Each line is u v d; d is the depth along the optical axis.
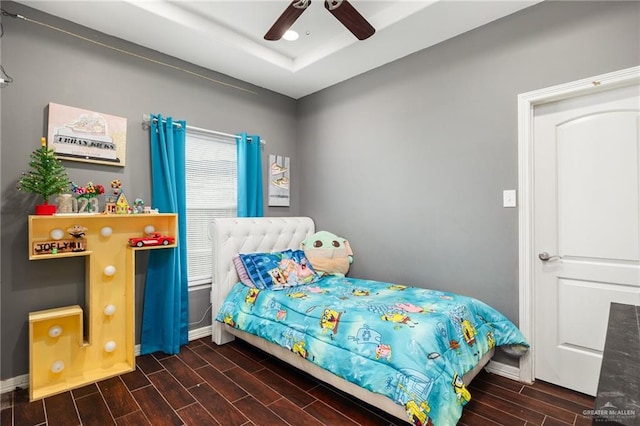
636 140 1.92
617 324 1.16
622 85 1.94
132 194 2.71
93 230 2.41
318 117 3.80
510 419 1.82
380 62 3.07
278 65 3.15
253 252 3.17
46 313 2.19
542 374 2.25
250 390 2.15
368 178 3.27
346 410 1.93
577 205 2.12
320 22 2.63
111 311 2.43
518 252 2.28
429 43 2.72
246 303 2.64
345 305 2.15
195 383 2.24
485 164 2.44
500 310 2.36
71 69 2.41
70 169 2.41
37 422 1.81
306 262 3.18
